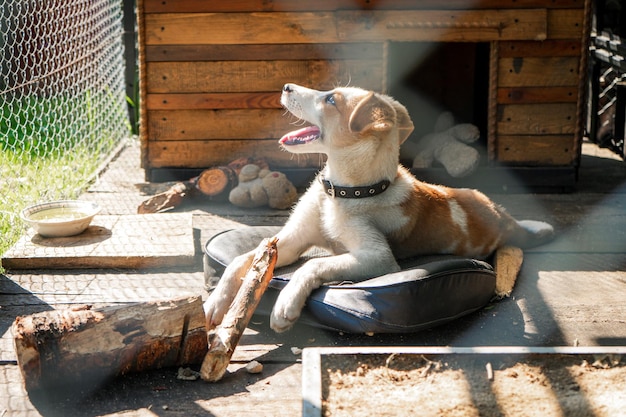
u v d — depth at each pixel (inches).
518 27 156.3
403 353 108.0
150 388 108.3
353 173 122.1
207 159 160.9
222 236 128.6
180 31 156.6
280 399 107.4
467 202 129.7
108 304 122.9
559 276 130.0
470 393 104.5
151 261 131.3
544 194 160.1
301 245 126.5
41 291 125.4
